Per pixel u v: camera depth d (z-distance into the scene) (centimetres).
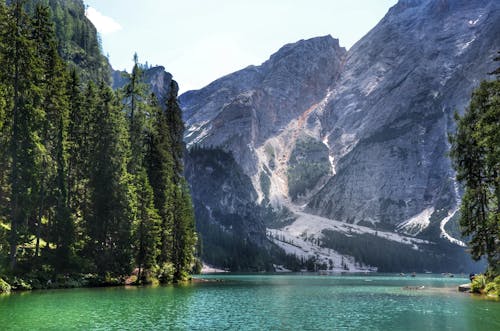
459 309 4212
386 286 9700
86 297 4475
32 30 5953
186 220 8269
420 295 6384
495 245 5741
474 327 3167
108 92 6962
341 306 4691
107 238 6300
